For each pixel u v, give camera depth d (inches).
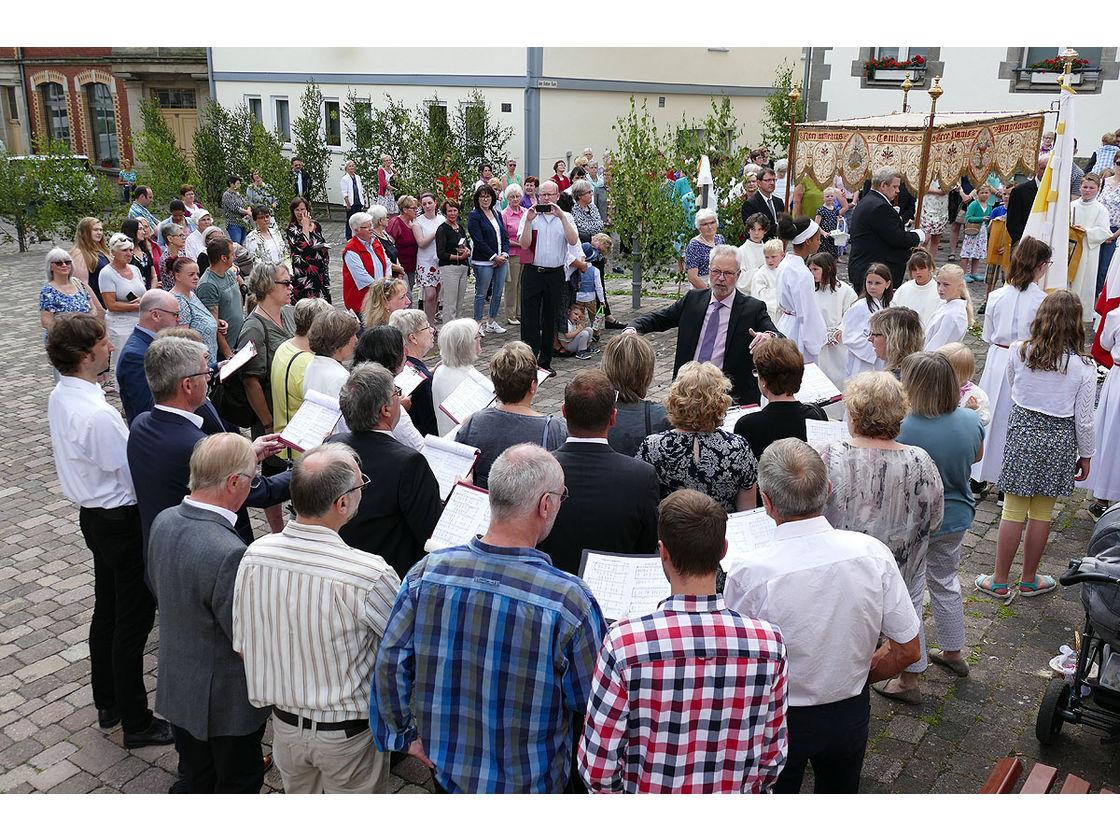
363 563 116.3
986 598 209.3
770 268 327.3
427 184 741.9
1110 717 158.1
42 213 734.5
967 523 169.9
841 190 546.9
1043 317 189.5
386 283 237.6
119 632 159.6
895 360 203.9
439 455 152.7
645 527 133.3
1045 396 193.8
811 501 113.0
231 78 982.4
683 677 94.1
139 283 350.3
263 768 136.8
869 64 703.1
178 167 808.3
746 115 976.3
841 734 116.9
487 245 435.8
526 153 781.9
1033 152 483.8
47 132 1244.5
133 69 1136.2
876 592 114.0
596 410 131.6
